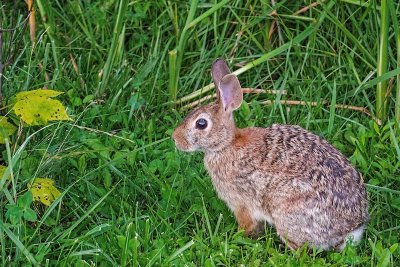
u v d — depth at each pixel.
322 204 8.05
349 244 8.06
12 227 7.96
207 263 7.77
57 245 8.16
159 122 9.98
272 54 10.02
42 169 8.61
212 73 8.69
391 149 9.34
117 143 9.39
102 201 8.51
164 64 10.57
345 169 8.20
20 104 8.31
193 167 9.18
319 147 8.30
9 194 7.95
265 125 9.82
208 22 10.71
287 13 10.85
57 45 10.62
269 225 8.76
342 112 10.05
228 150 8.42
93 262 7.96
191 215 8.46
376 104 9.98
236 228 8.66
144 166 8.91
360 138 9.42
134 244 7.81
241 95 8.37
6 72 9.52
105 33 10.82
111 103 9.90
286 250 8.10
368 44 10.48
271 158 8.27
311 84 10.18
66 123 9.27
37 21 10.80
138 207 8.80
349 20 10.70
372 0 10.09
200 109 8.45
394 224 8.67
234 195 8.51
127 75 10.29
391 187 9.03
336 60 10.48
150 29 10.91
